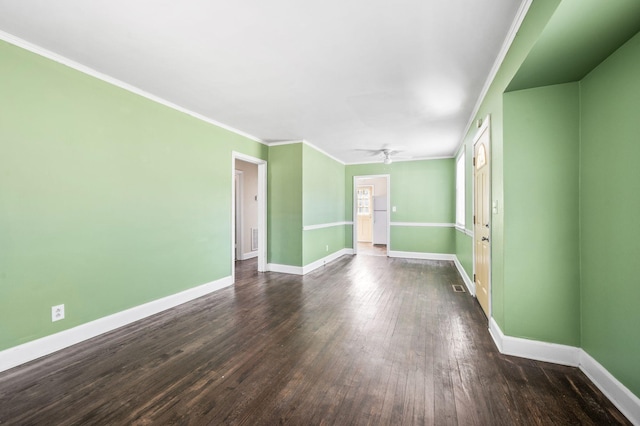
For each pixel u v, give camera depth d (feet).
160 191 10.19
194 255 11.66
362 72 8.11
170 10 5.59
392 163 21.93
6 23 6.08
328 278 15.06
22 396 5.61
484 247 9.71
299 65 7.75
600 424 4.87
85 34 6.44
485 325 9.00
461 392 5.73
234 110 11.25
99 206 8.36
